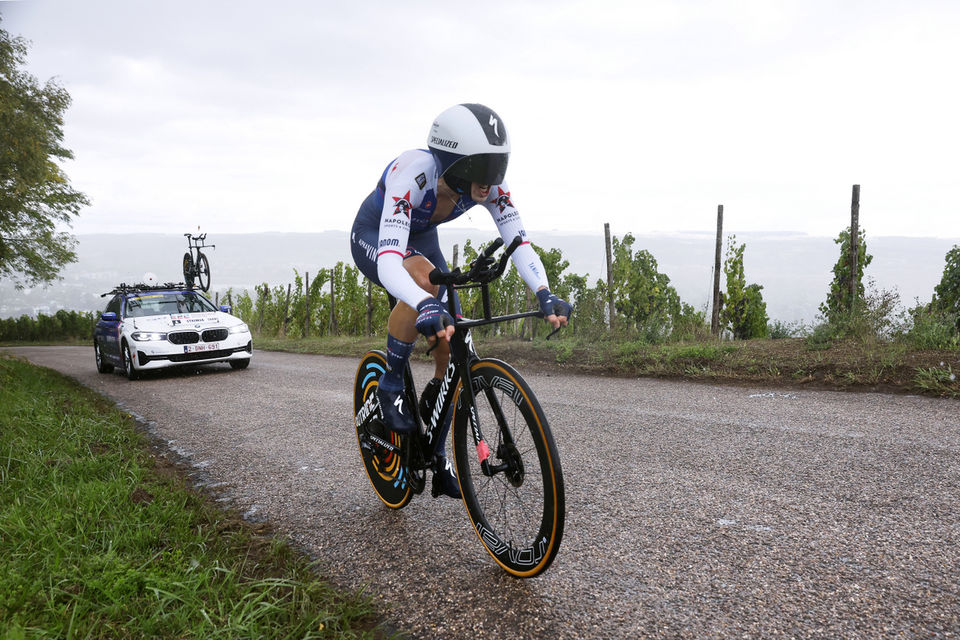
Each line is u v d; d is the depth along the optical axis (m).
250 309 35.41
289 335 29.91
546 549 2.12
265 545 2.75
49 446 4.18
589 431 4.75
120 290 11.34
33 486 3.26
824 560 2.37
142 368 9.45
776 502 3.02
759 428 4.57
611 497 3.21
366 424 3.29
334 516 3.15
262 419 5.84
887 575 2.22
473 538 2.77
